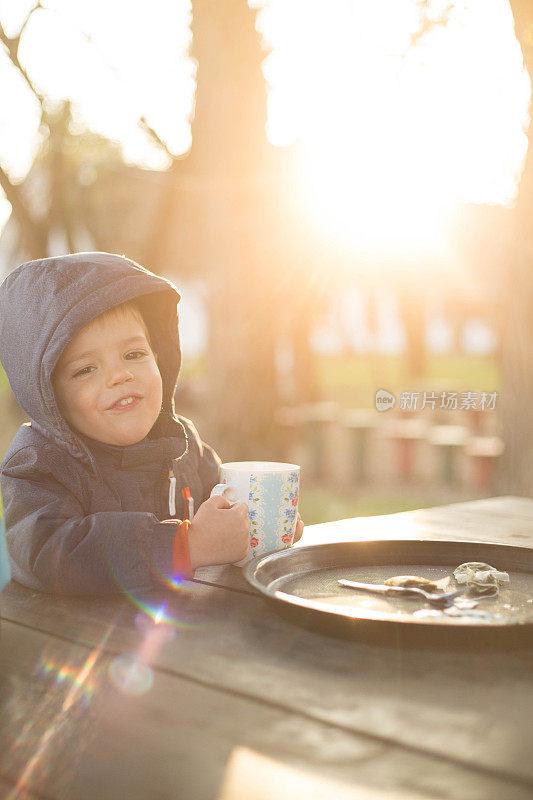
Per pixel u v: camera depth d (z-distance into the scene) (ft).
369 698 2.44
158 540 3.70
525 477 12.78
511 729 2.23
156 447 4.34
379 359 43.32
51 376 4.06
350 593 3.46
